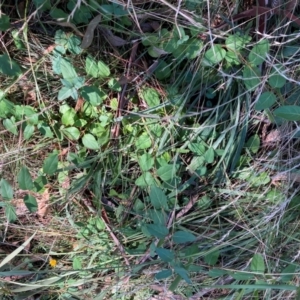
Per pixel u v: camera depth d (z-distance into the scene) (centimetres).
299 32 54
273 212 59
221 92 56
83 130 56
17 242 62
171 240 58
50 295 63
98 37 53
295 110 46
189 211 60
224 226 61
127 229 59
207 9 52
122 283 61
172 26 53
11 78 53
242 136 58
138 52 55
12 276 62
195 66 55
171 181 57
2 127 56
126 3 51
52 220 60
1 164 57
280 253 61
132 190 59
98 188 57
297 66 55
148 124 56
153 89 55
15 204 59
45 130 54
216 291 63
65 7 51
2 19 47
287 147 59
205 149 57
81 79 50
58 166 57
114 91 56
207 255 54
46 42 53
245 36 51
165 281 61
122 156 58
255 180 60
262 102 48
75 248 61
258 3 54
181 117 55
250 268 55
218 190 60
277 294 61
